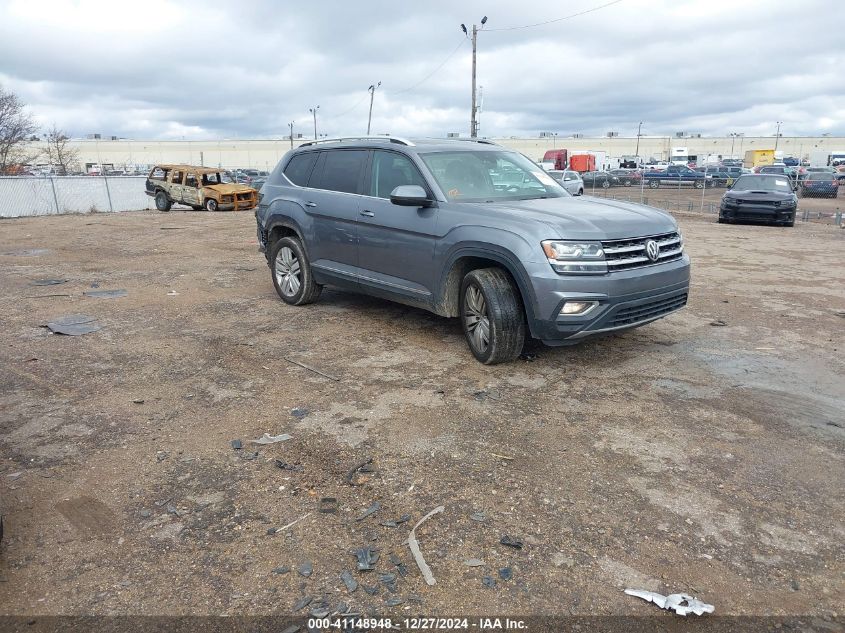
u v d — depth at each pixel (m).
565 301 4.60
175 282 9.09
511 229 4.84
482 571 2.70
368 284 6.20
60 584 2.66
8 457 3.74
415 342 5.90
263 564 2.77
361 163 6.38
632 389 4.73
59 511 3.19
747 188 18.66
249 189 26.14
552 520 3.06
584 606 2.51
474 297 5.16
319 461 3.66
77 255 12.18
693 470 3.53
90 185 28.41
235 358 5.50
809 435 3.97
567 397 4.57
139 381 4.97
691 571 2.71
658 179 46.50
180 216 23.33
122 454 3.77
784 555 2.81
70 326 6.59
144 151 99.38
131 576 2.70
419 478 3.46
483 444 3.84
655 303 5.04
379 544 2.89
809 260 11.09
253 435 4.00
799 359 5.45
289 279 7.33
